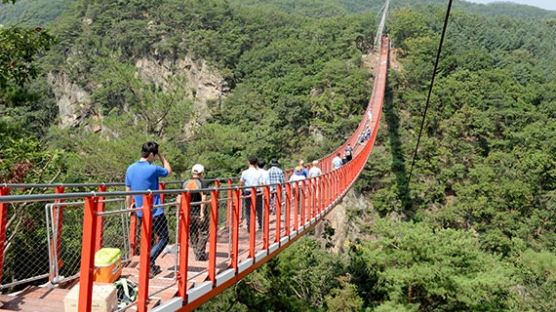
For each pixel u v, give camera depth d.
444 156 59.97
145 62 82.38
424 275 20.98
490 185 54.06
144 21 84.81
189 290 6.16
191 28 88.56
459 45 91.88
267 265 22.34
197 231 7.65
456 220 52.22
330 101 70.19
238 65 86.56
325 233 38.34
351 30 90.25
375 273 25.09
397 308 21.00
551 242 48.12
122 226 7.30
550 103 71.06
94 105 56.19
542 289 24.34
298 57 85.06
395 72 74.69
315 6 145.62
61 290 5.81
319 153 62.19
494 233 48.56
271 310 20.19
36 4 108.94
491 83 72.81
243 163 40.50
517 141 62.62
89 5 84.19
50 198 4.07
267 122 67.00
